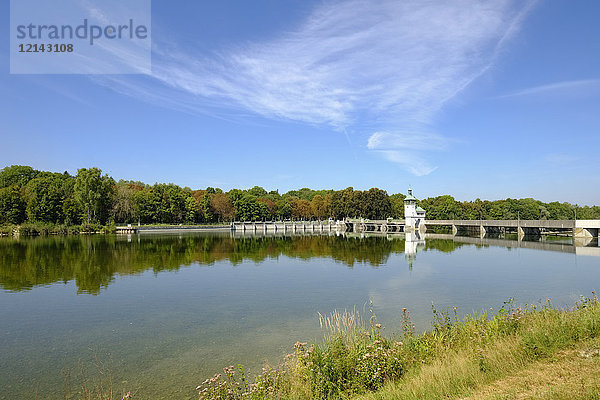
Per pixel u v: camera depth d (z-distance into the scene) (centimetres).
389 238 9275
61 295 2967
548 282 3344
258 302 2709
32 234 9544
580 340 1251
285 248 6625
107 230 10525
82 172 10494
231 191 15862
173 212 13312
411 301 2684
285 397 1092
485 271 4003
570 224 7825
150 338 1962
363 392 1100
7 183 12212
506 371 1088
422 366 1196
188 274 3912
